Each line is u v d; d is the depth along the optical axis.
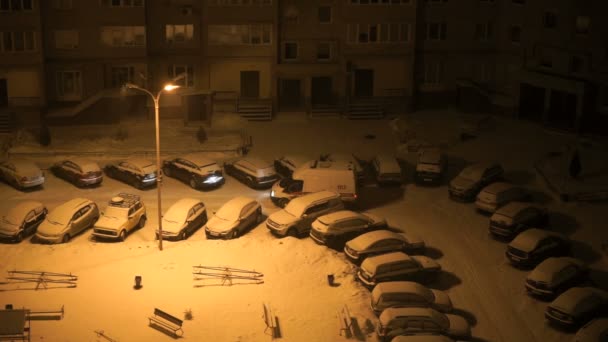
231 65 62.12
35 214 41.16
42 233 39.62
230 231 40.47
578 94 55.50
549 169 49.81
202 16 60.84
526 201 44.66
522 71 59.72
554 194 46.47
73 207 41.09
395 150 55.16
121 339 29.91
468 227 42.91
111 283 34.34
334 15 62.16
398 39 62.75
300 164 49.22
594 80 55.53
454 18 63.41
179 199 46.00
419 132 57.62
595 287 36.38
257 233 41.88
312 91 64.12
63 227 39.88
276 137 57.19
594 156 51.62
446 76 64.38
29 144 53.12
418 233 41.97
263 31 61.50
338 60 62.97
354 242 37.97
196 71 62.91
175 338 30.19
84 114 58.41
